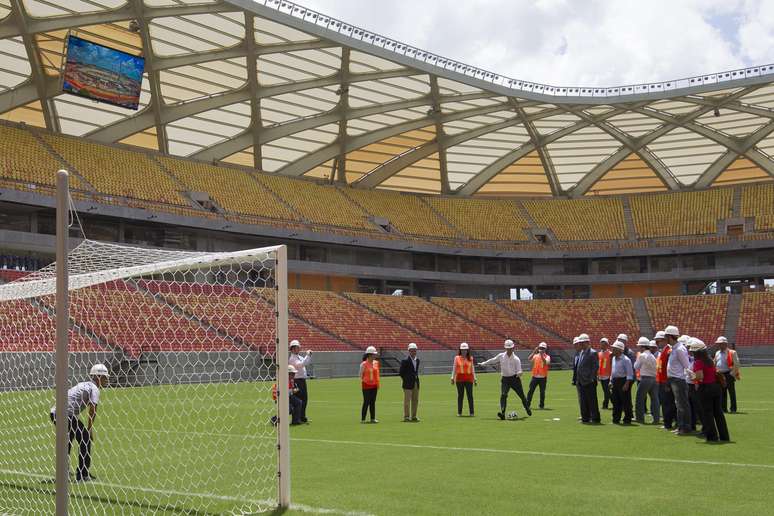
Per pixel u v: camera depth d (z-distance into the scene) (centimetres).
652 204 7150
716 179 6931
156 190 5181
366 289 6512
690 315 6356
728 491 902
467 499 872
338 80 4684
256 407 1977
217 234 5609
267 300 3494
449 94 5097
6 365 1620
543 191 7244
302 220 5909
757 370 4869
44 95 4372
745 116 5434
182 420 1698
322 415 2005
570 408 2156
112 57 3928
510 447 1317
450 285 6950
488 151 6303
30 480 1024
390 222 6512
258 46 4169
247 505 849
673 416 1577
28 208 4544
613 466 1096
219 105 4784
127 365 2634
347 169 6506
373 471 1073
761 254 6638
